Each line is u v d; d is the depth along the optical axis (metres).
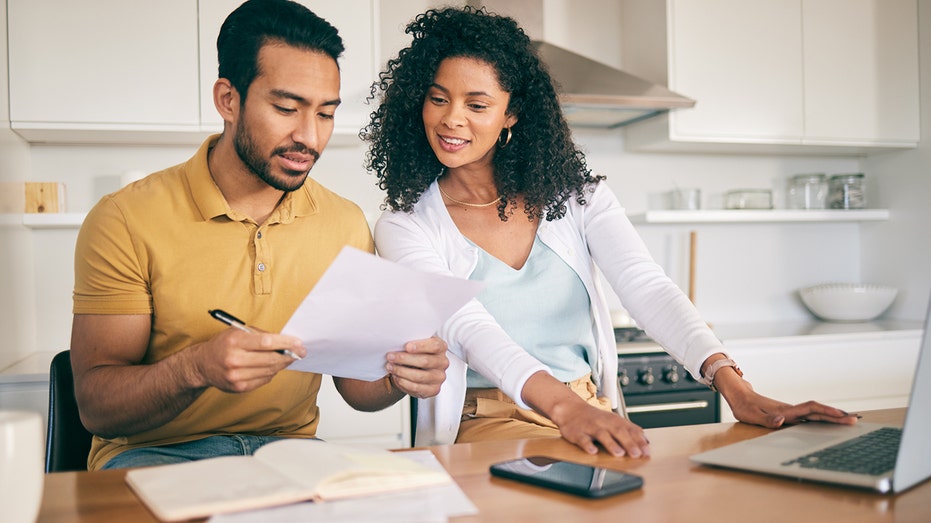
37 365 2.45
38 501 0.74
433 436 1.64
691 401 2.81
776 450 1.02
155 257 1.34
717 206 3.54
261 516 0.77
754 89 3.17
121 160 2.90
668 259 3.46
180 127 2.59
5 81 2.44
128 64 2.54
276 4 1.30
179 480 0.86
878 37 3.37
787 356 2.99
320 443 0.99
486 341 1.42
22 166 2.69
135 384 1.19
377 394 1.49
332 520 0.76
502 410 1.59
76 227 2.87
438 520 0.77
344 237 1.51
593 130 3.37
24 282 2.67
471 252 1.67
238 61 1.30
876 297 3.40
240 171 1.38
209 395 1.36
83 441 1.49
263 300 1.39
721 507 0.83
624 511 0.82
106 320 1.33
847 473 0.89
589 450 1.08
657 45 3.12
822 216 3.39
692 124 3.07
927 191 3.39
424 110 1.67
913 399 0.85
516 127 1.73
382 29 3.10
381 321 1.08
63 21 2.49
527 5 3.06
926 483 0.91
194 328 1.36
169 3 2.57
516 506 0.83
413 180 1.74
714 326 3.36
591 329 1.74
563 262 1.71
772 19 3.19
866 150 3.54
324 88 1.31
